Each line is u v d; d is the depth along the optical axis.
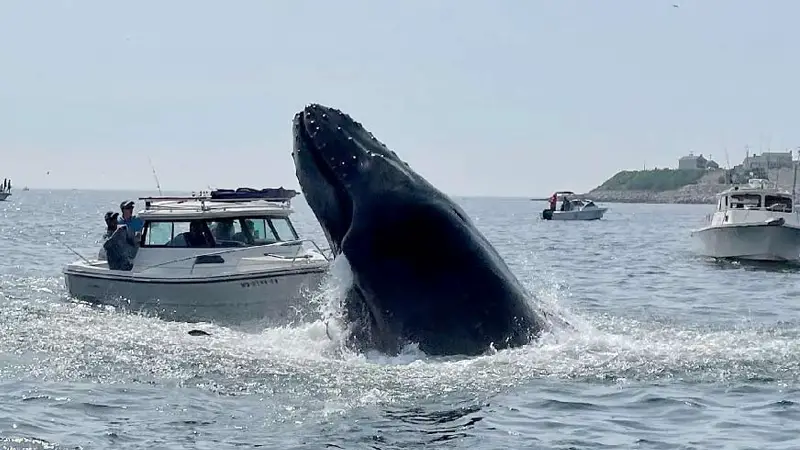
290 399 18.73
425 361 19.88
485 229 119.69
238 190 40.53
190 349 23.27
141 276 34.03
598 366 20.55
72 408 18.64
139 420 17.81
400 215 19.70
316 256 36.12
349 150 20.28
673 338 23.64
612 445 16.47
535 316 21.45
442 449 16.03
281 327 28.86
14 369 21.66
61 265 50.78
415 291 19.89
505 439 16.56
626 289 42.53
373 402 18.25
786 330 26.56
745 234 63.84
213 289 33.28
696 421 17.72
